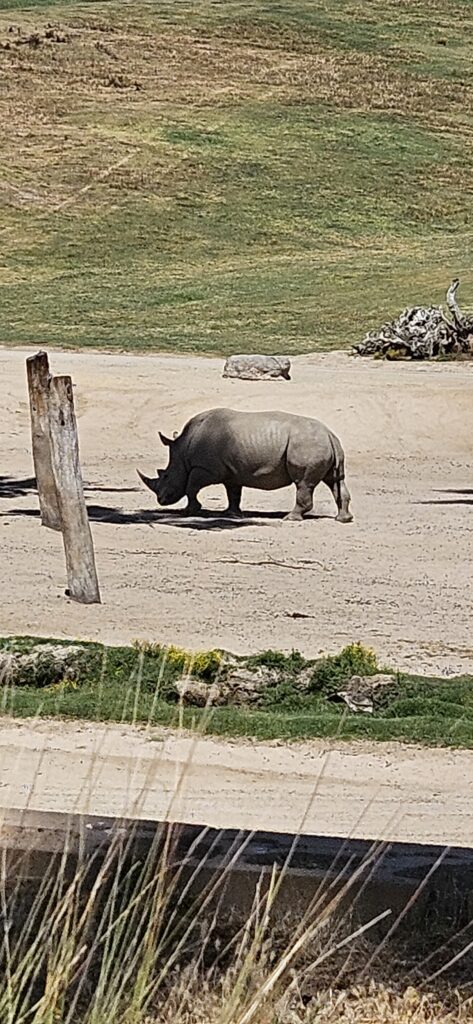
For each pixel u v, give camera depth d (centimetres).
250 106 11419
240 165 10275
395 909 702
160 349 5994
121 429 4547
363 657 1753
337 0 14250
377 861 723
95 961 590
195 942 645
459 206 10162
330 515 3266
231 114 11138
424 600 2333
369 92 12119
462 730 1568
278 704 1673
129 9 13075
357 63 12788
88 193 9444
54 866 678
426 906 701
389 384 5000
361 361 5675
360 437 4538
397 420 4662
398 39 13475
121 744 1440
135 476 3916
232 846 726
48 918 576
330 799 1289
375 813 1230
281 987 582
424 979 666
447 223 9906
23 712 1548
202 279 8062
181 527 3042
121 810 1164
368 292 7406
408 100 12025
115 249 8812
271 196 9906
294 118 11369
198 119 10969
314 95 11881
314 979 666
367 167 10619
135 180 9762
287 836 762
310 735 1533
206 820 1165
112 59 11681
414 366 5547
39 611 2120
